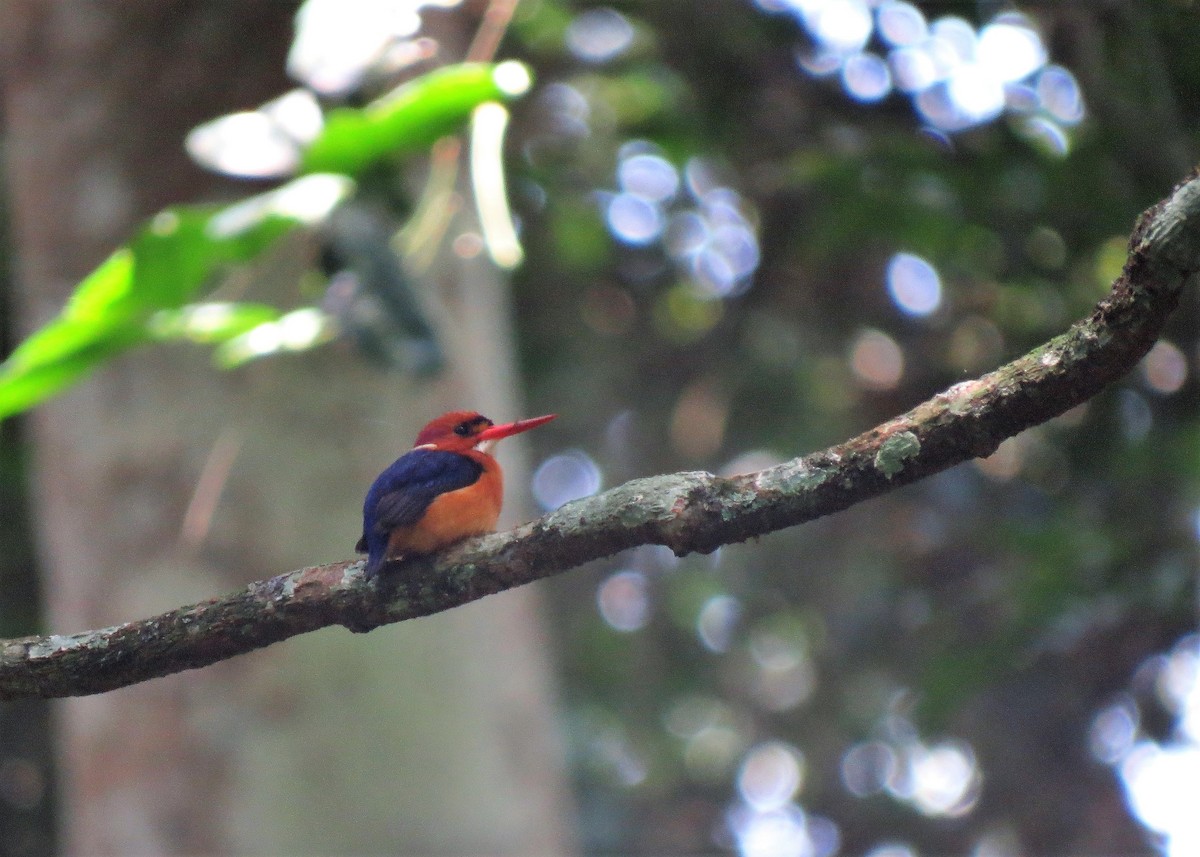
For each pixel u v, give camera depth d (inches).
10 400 302.5
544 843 375.6
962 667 561.9
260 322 301.4
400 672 367.2
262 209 281.1
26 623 653.3
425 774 362.6
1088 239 523.8
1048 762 746.2
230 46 407.2
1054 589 526.9
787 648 891.4
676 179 665.0
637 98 596.4
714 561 856.3
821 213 570.9
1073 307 546.9
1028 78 491.8
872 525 770.8
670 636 884.6
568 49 585.9
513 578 227.0
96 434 379.6
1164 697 568.4
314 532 370.3
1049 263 540.7
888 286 634.2
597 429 786.8
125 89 406.0
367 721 362.9
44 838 684.7
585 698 856.9
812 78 555.5
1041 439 586.9
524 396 742.5
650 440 781.9
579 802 801.6
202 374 378.3
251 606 236.8
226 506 369.4
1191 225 166.6
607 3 572.4
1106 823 743.7
